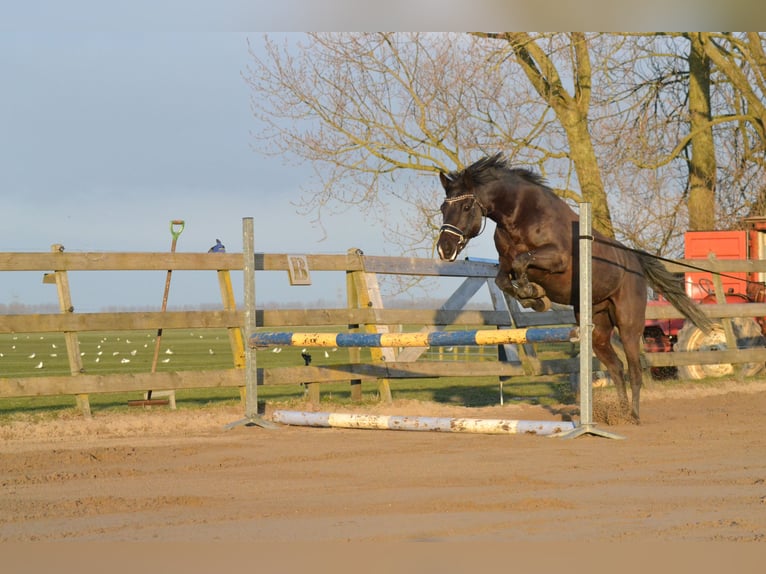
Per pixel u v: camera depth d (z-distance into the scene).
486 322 13.05
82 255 10.45
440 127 18.52
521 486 6.04
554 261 8.52
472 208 8.58
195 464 7.17
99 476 6.66
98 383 10.32
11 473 6.80
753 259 15.97
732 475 6.41
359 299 12.22
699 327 10.09
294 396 14.12
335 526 4.89
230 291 11.28
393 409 11.46
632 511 5.18
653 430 9.04
